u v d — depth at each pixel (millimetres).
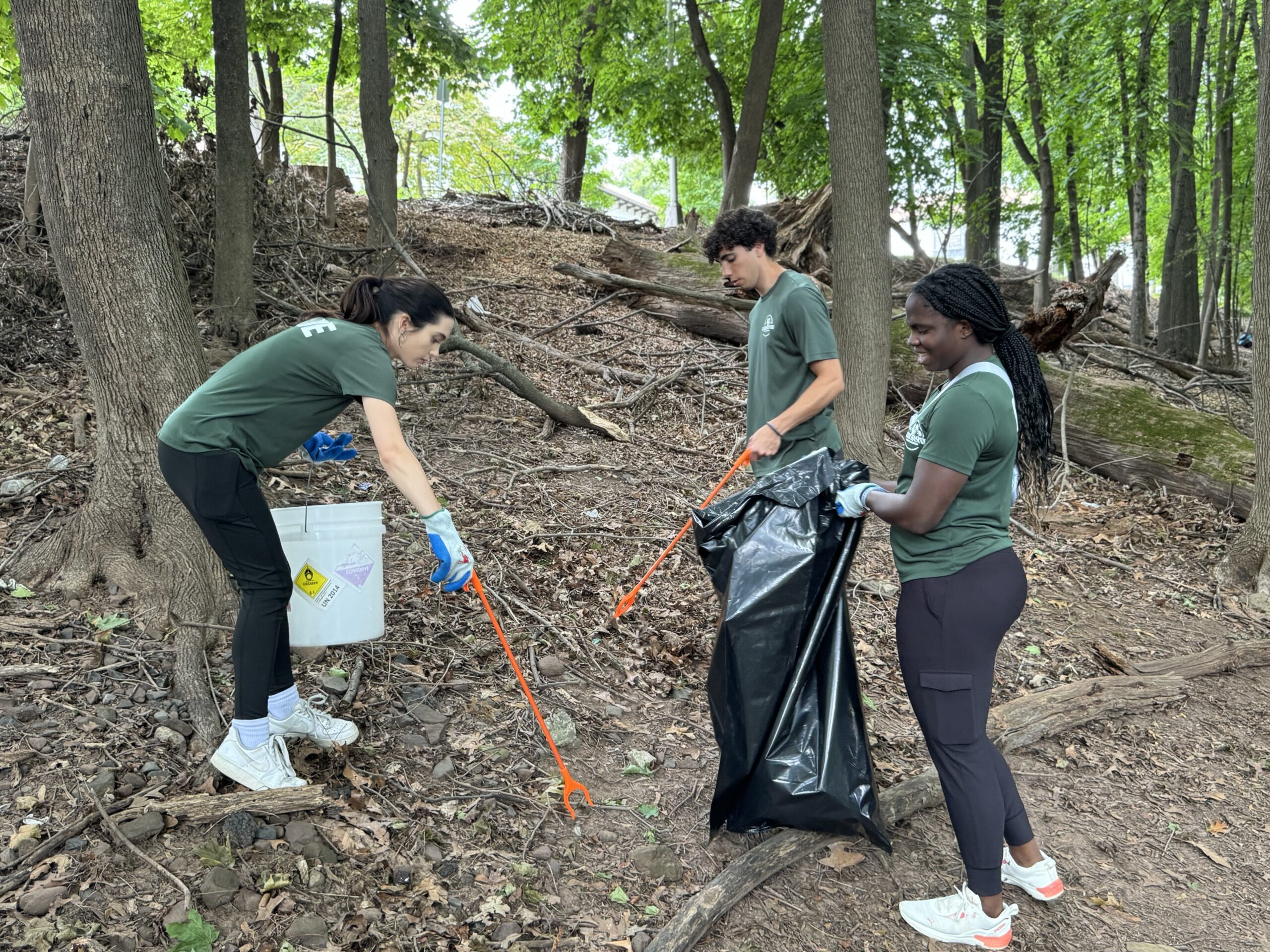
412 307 2564
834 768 2678
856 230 6410
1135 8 11672
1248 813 3543
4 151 8016
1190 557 6238
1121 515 6879
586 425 6562
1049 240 13352
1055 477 7441
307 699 3213
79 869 2336
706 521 2910
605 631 4086
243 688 2629
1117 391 7688
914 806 3188
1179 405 9602
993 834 2520
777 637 2707
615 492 5656
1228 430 7273
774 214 10180
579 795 3051
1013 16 13719
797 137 14477
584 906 2570
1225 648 4773
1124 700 4172
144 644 3309
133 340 3391
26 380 5395
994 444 2367
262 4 11977
